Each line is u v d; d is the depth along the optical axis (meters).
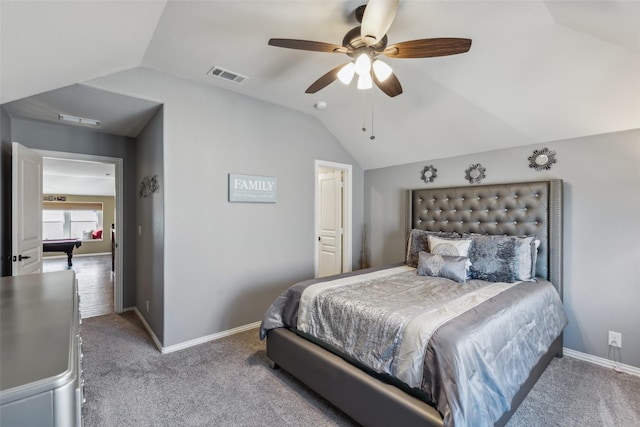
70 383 0.63
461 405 1.30
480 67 2.41
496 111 2.74
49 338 0.83
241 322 3.20
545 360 2.27
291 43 1.76
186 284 2.81
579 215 2.64
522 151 2.98
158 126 2.80
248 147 3.22
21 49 1.42
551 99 2.42
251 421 1.83
